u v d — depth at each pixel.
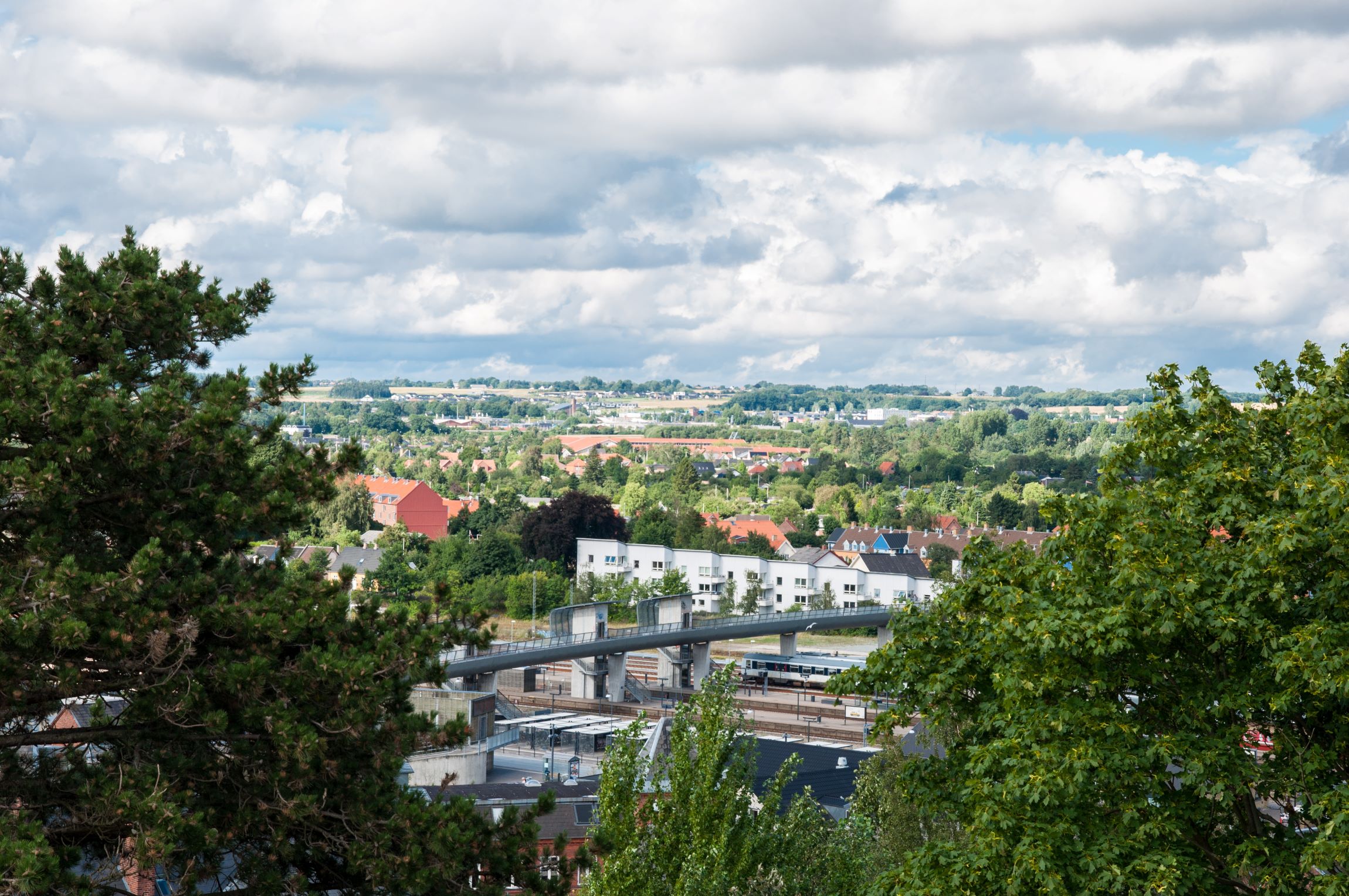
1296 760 27.20
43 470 23.81
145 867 23.00
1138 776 27.02
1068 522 33.34
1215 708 28.48
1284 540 26.64
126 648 23.59
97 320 28.38
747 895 32.59
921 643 32.69
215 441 26.34
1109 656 29.16
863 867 39.03
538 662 140.25
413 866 24.98
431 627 28.17
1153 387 34.25
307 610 26.81
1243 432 32.94
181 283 30.61
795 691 165.88
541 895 27.12
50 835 24.42
